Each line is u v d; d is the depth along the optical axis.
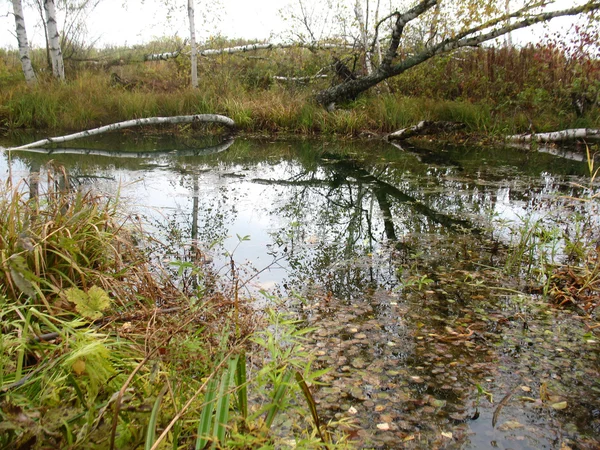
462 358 2.48
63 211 3.28
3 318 2.14
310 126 11.20
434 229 4.60
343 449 1.74
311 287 3.32
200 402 1.67
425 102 11.24
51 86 11.72
